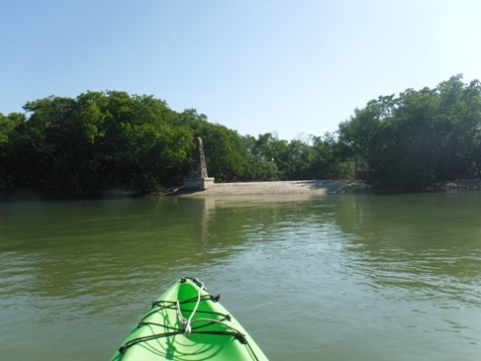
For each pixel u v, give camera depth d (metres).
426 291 9.70
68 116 46.75
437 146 49.53
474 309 8.55
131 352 5.10
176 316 6.37
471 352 6.74
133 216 26.95
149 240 17.36
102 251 15.28
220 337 5.77
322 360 6.57
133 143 47.94
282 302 9.17
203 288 7.44
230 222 22.61
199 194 47.16
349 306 8.84
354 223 20.89
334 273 11.41
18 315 8.84
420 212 25.27
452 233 17.06
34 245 16.95
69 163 48.47
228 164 59.44
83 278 11.60
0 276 12.03
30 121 47.44
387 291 9.76
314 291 9.88
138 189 50.47
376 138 51.34
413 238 16.14
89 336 7.68
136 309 9.03
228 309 8.81
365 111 55.69
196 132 57.59
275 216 25.06
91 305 9.35
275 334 7.52
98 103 47.38
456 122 46.78
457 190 48.59
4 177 53.91
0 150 49.69
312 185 52.09
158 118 50.94
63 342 7.45
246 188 49.69
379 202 33.69
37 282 11.34
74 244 16.92
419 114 48.16
